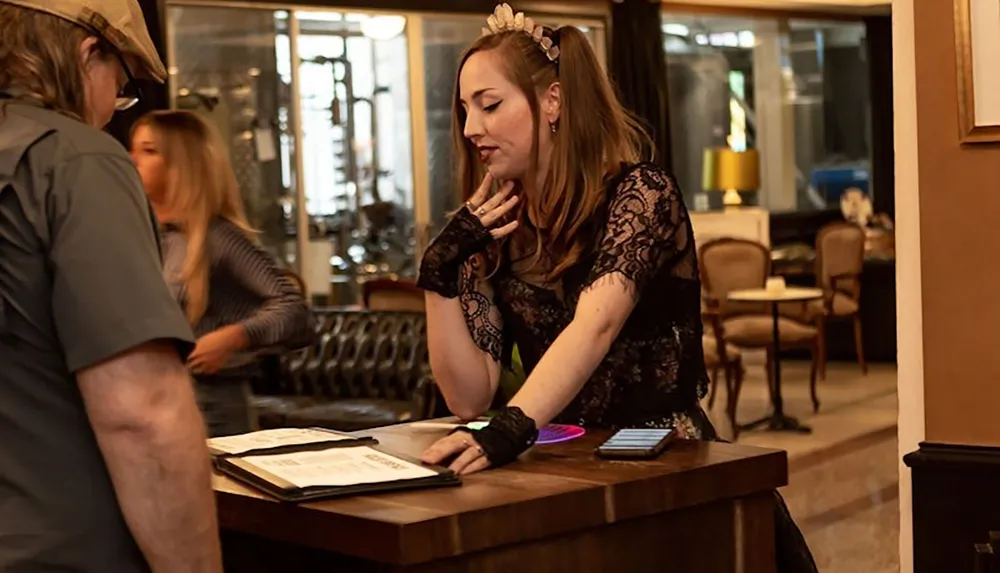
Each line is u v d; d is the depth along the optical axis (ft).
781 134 41.01
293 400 18.03
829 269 30.94
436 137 30.17
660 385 6.92
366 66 29.60
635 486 5.48
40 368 4.61
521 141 6.75
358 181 29.73
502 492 5.27
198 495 4.68
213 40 27.17
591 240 6.82
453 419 7.54
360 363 18.31
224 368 9.89
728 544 5.90
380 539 4.83
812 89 41.50
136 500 4.59
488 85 6.73
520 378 9.32
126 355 4.51
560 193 6.79
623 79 32.40
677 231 6.81
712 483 5.76
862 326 34.27
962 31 9.16
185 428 4.64
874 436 23.17
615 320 6.40
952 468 9.36
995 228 9.20
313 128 29.01
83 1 4.87
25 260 4.54
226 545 5.84
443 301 7.02
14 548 4.53
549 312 7.02
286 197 28.71
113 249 4.54
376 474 5.51
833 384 30.17
